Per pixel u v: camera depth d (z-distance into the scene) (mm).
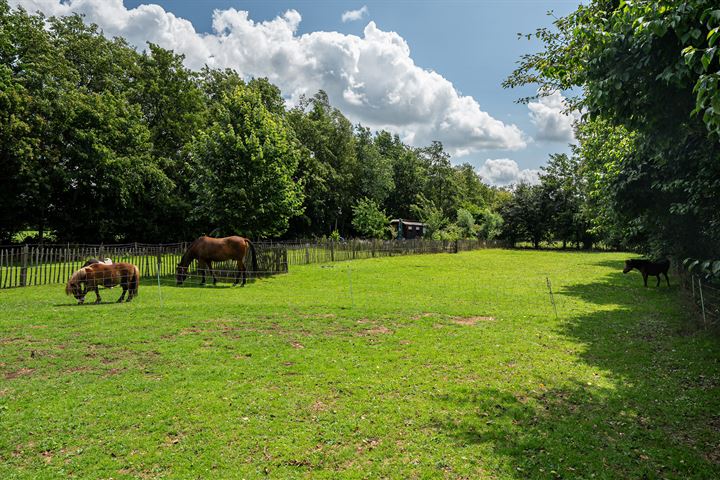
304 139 55438
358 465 4430
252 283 18984
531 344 8992
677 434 5129
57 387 6191
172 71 39750
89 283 12039
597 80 5641
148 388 6238
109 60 34250
